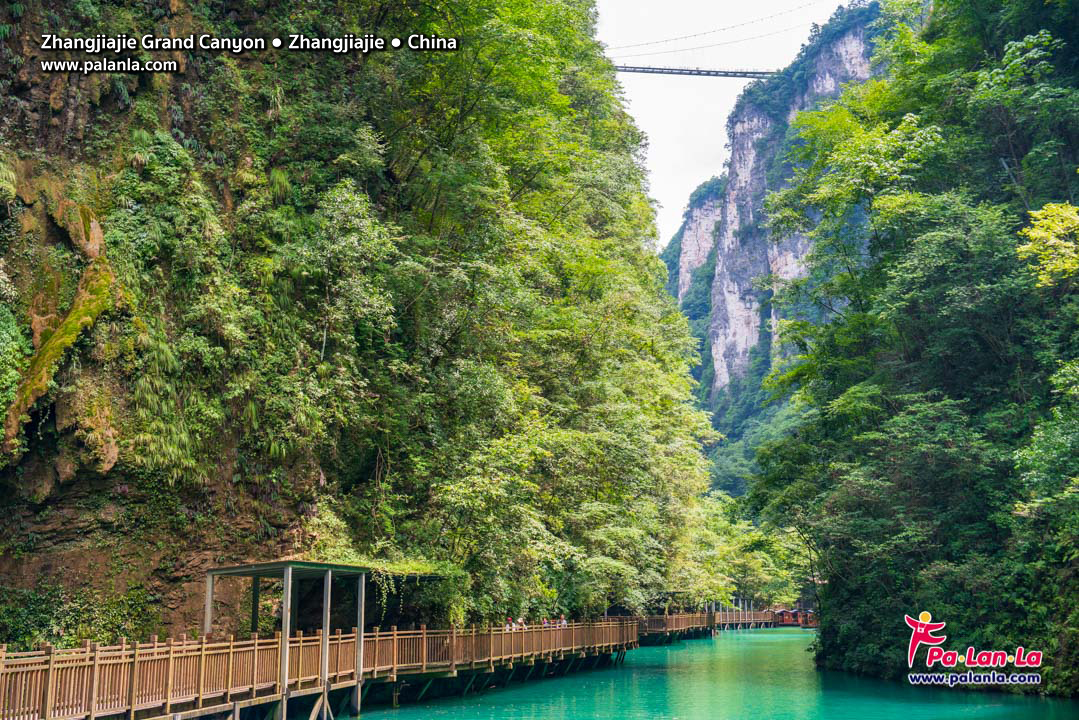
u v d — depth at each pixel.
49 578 21.66
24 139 23.64
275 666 18.84
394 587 25.67
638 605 45.41
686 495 51.03
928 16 55.81
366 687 24.58
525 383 35.19
